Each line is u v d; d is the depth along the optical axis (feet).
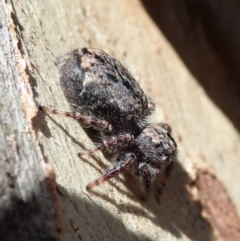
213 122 0.16
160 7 0.17
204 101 0.16
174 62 0.15
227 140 0.16
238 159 0.15
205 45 0.21
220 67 0.21
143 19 0.15
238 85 0.21
